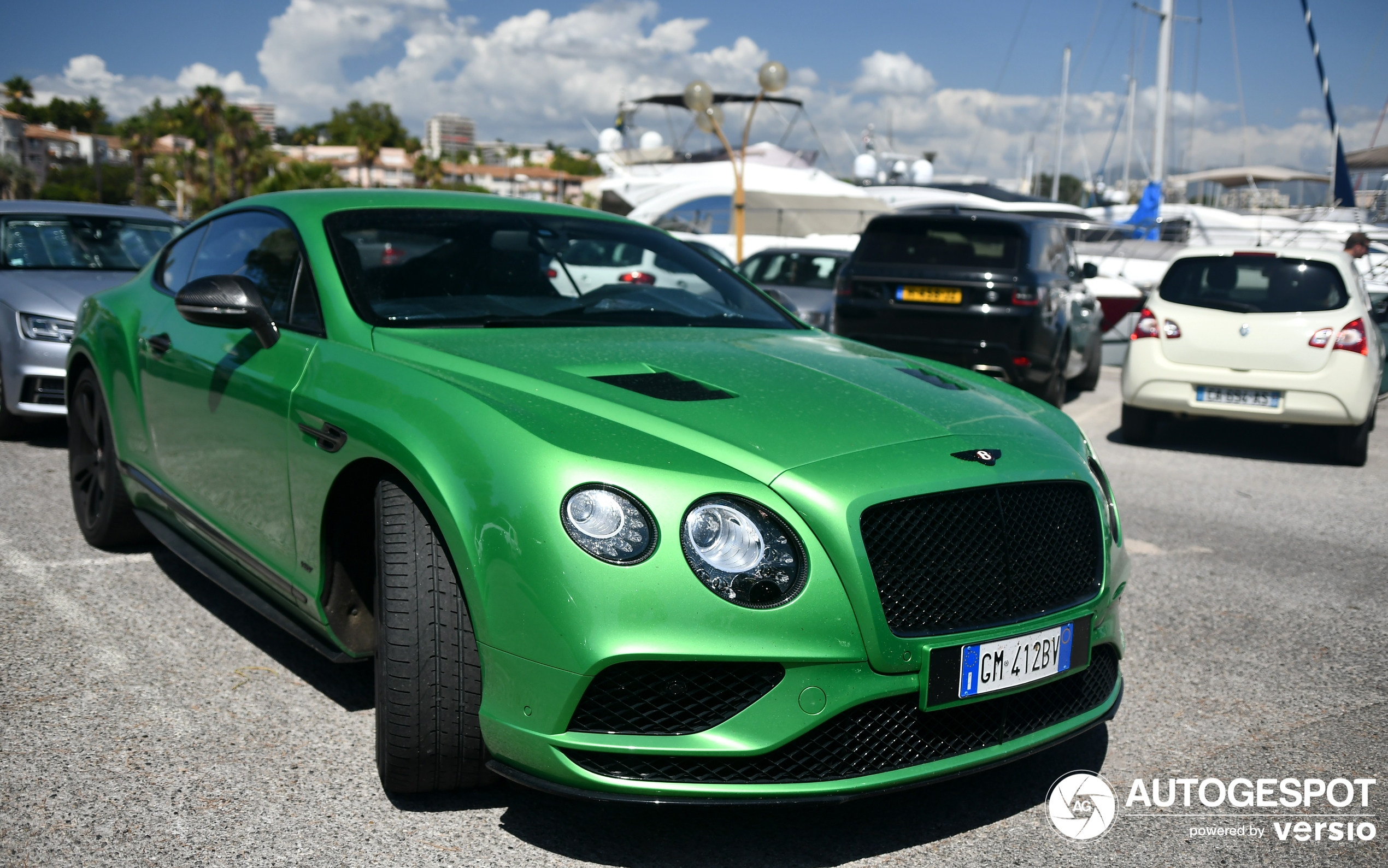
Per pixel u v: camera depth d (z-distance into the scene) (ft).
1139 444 25.64
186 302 9.55
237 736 8.93
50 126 561.43
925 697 6.97
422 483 7.26
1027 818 8.13
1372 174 81.30
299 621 9.41
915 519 7.12
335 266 9.83
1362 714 10.31
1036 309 25.66
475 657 7.38
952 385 9.30
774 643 6.66
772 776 6.86
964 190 88.79
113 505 13.32
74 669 10.18
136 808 7.70
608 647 6.51
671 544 6.61
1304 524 18.10
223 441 10.02
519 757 6.92
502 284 10.41
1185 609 13.39
